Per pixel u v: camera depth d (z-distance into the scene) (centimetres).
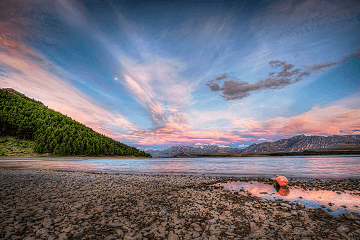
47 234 608
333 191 1376
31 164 4794
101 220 761
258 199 1145
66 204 961
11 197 1084
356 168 3212
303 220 786
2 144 13250
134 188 1480
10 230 624
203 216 844
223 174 2559
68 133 16438
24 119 16950
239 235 638
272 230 683
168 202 1080
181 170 3291
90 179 1936
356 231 652
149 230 680
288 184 1677
